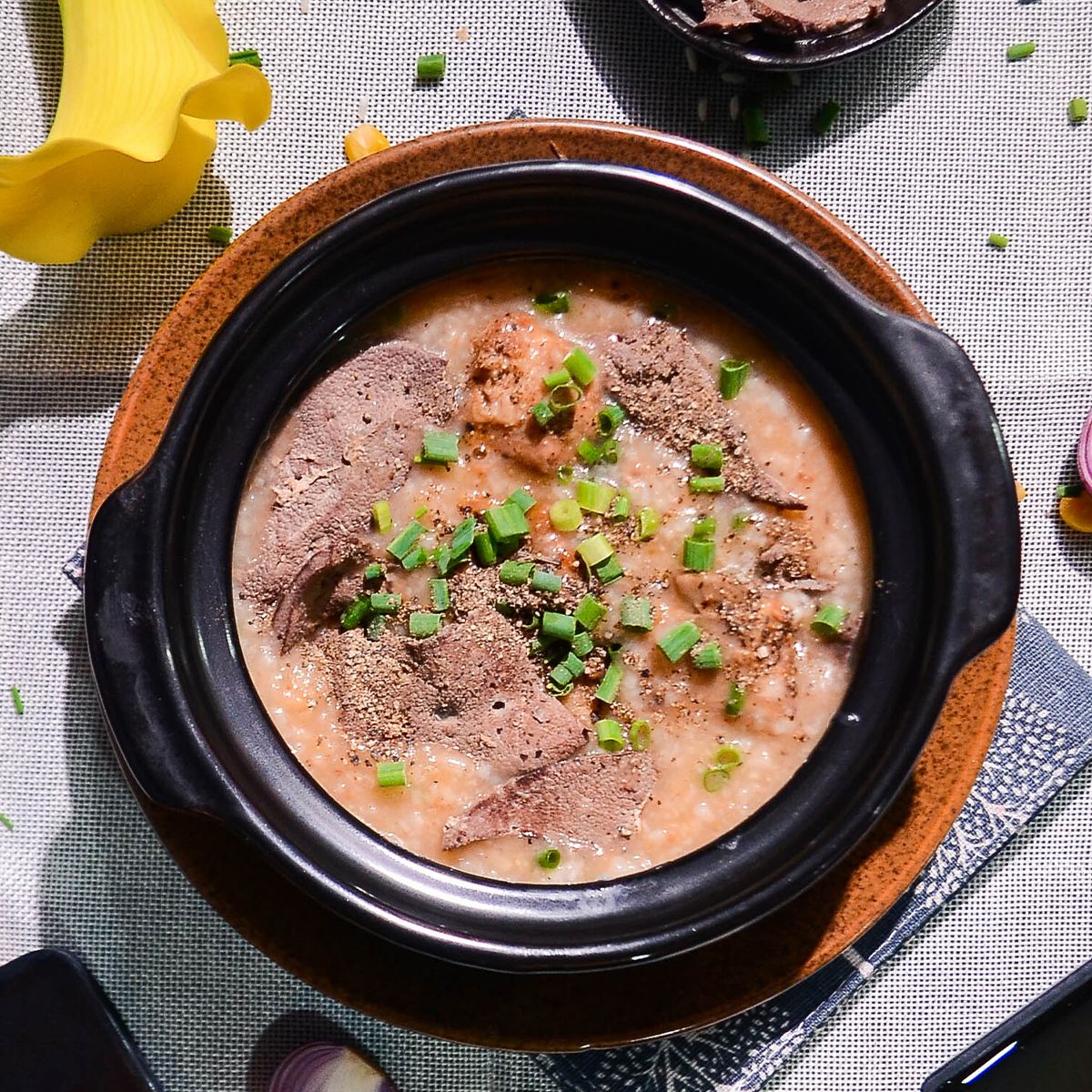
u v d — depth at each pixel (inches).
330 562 22.7
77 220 23.9
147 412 23.2
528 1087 24.3
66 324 24.6
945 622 21.9
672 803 22.7
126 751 21.7
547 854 22.7
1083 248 24.8
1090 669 24.6
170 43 23.4
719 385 23.0
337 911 21.6
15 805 24.4
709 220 22.3
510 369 22.8
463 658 22.7
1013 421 24.7
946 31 24.8
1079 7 24.7
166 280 24.6
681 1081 24.2
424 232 22.5
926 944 24.5
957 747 23.1
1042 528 24.7
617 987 23.0
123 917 24.4
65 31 23.7
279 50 24.6
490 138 23.1
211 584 22.5
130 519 21.9
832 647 22.8
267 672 22.8
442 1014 22.9
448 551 22.8
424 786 22.8
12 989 23.9
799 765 22.7
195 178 24.2
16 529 24.5
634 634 22.9
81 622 24.5
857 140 24.7
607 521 23.0
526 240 22.8
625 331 23.0
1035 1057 23.9
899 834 23.1
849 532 22.9
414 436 22.9
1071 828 24.6
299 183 24.6
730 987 23.0
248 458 22.6
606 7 24.7
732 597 22.8
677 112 24.7
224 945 24.4
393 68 24.7
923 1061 24.4
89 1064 23.9
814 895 23.1
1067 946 24.5
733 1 23.7
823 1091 24.4
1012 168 24.8
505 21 24.7
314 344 22.7
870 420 22.6
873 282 23.1
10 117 24.6
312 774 22.7
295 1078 24.2
